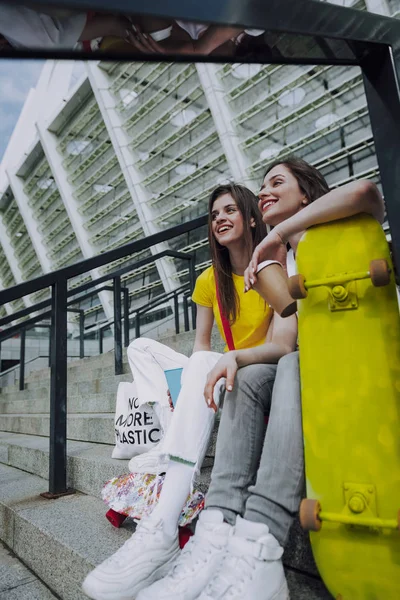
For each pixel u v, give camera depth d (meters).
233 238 1.32
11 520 1.63
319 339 0.82
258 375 0.99
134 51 0.56
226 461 0.96
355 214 0.84
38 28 0.47
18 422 3.74
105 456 1.87
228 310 1.33
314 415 0.80
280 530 0.85
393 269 0.80
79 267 2.03
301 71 12.86
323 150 13.29
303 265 0.85
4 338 5.68
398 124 0.74
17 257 31.08
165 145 17.50
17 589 1.30
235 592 0.78
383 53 0.75
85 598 1.13
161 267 18.16
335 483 0.77
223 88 14.70
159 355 1.51
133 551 0.95
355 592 0.75
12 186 27.23
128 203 20.33
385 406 0.75
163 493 1.03
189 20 0.54
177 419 1.06
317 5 0.67
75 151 22.78
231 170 14.86
